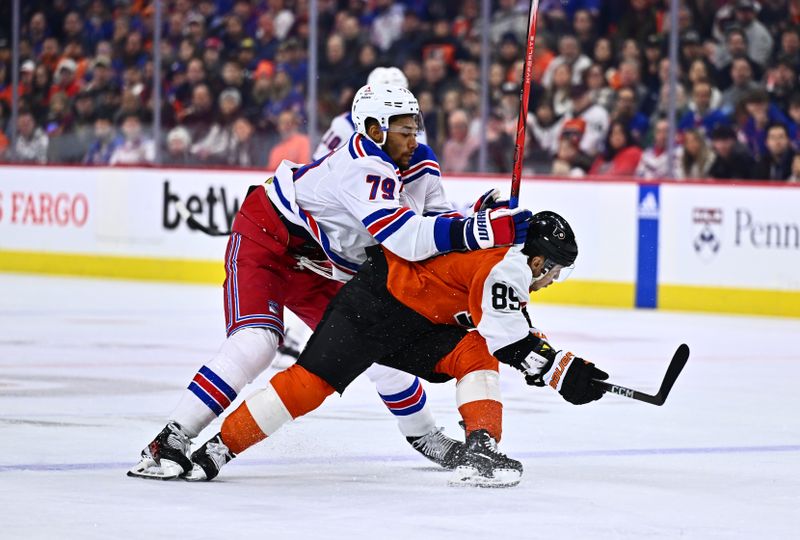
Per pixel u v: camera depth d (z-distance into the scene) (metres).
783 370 28.02
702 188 41.88
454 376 15.63
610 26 47.59
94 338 31.80
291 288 16.81
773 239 40.72
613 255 43.44
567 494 14.70
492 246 14.79
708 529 12.84
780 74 44.97
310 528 12.55
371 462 16.86
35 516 12.87
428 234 14.94
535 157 48.78
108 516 12.94
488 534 12.41
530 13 15.55
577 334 34.72
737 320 39.44
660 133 46.69
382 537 12.20
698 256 42.00
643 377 26.45
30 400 22.08
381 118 15.61
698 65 45.84
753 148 45.16
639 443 18.78
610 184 43.41
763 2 45.09
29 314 37.69
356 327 15.23
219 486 14.88
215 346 30.42
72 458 16.62
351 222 15.79
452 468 16.30
